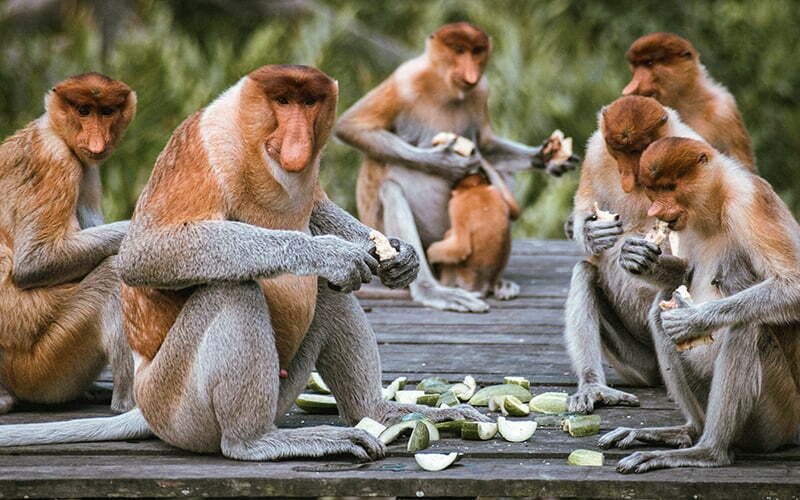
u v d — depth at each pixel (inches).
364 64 741.9
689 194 228.8
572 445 233.3
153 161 580.1
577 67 692.1
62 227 268.2
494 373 296.4
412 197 409.1
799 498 203.9
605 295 284.7
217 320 213.9
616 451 228.4
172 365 217.6
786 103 705.0
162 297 222.4
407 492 210.1
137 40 671.1
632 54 361.1
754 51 725.9
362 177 422.6
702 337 219.1
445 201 411.2
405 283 234.2
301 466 217.3
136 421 237.8
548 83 668.7
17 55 677.9
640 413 259.8
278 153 211.6
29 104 650.2
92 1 748.6
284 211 219.1
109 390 285.0
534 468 217.3
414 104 413.1
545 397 263.3
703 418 232.7
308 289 227.0
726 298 218.7
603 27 784.3
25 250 265.4
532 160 416.8
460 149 403.5
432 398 261.0
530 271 432.5
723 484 206.1
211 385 215.5
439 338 335.9
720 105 361.4
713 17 753.6
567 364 304.2
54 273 265.9
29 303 266.4
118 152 576.1
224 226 211.2
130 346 228.8
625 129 269.7
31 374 268.5
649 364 286.0
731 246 229.6
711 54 733.9
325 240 212.8
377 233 231.5
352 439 222.4
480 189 399.2
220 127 213.6
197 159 213.3
